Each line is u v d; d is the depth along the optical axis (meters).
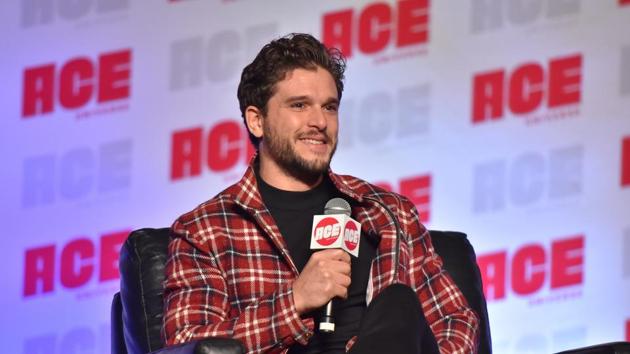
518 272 13.36
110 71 13.76
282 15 13.59
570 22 13.50
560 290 13.35
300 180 7.73
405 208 7.96
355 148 13.42
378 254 7.59
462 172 13.42
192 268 7.54
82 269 13.68
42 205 13.74
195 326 7.20
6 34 13.88
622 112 13.45
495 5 13.50
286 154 7.59
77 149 13.76
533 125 13.44
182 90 13.68
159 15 13.73
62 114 13.79
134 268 8.01
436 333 7.48
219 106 13.62
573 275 13.38
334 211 7.16
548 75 13.47
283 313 6.92
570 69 13.47
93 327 13.63
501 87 13.45
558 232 13.38
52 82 13.82
